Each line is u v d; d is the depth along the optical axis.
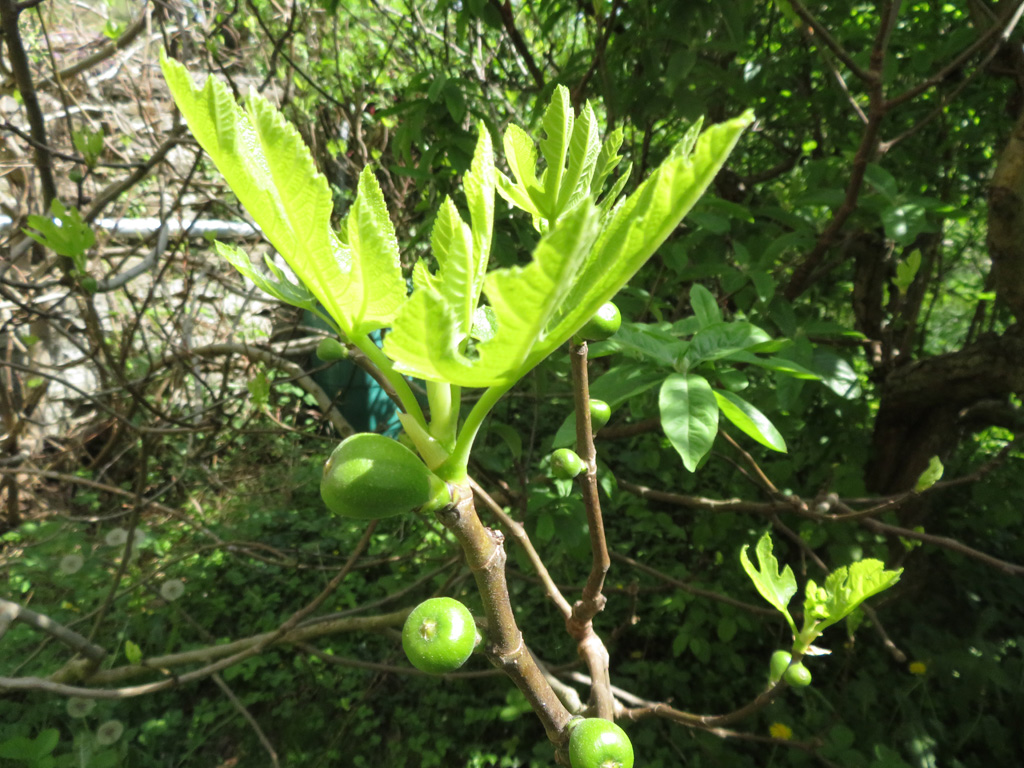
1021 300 2.79
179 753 3.88
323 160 6.83
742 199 4.41
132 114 7.25
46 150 3.61
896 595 2.85
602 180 0.81
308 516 5.90
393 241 0.59
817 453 4.05
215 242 0.73
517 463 2.81
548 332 0.57
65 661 4.11
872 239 3.98
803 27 2.97
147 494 6.08
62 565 4.22
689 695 4.01
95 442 6.92
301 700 4.24
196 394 6.15
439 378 0.55
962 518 4.35
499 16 3.66
